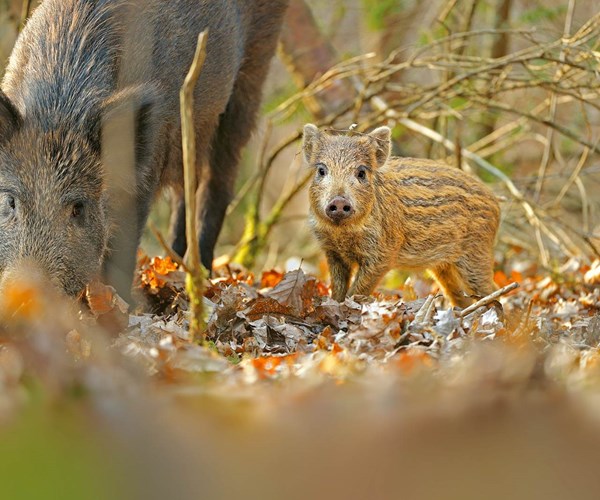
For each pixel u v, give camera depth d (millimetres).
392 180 12250
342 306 10891
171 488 5496
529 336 9211
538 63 20078
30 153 9828
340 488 5570
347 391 7117
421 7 23547
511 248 18719
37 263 9289
